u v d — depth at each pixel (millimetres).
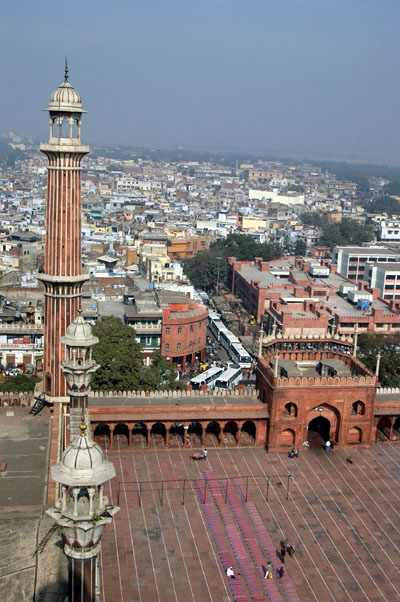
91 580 33344
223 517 66875
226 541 63250
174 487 71625
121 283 174625
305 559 61406
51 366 69562
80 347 53750
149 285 164875
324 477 75812
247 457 79188
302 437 81562
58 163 66938
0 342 125250
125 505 67812
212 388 119375
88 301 139750
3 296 145500
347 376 81250
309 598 56500
